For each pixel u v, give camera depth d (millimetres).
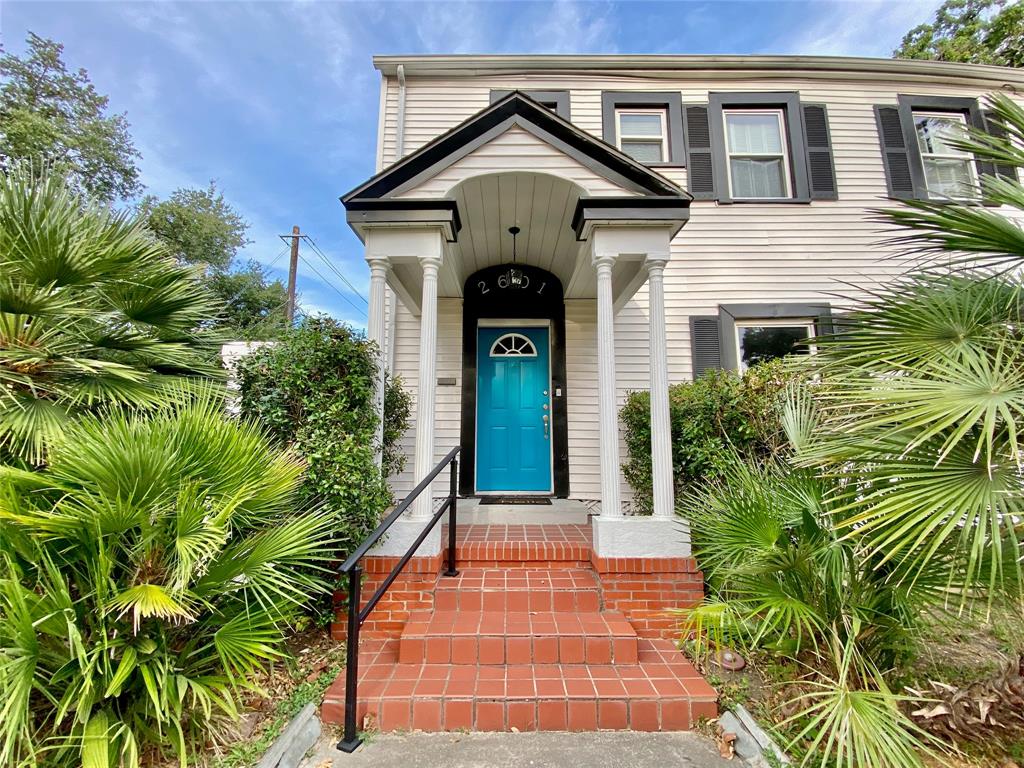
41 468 2664
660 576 3428
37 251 3145
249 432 2939
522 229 4734
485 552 3762
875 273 5867
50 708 2094
